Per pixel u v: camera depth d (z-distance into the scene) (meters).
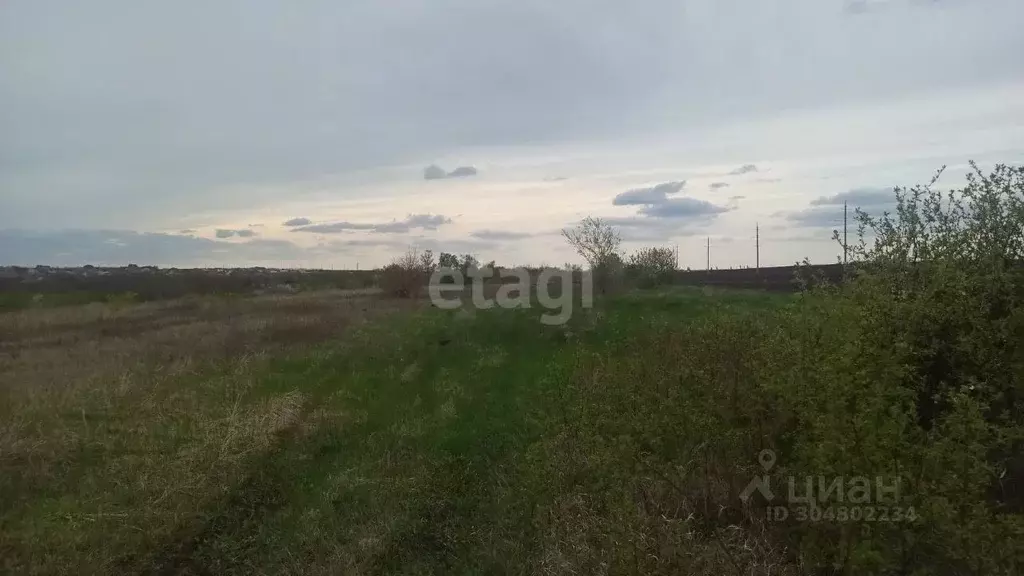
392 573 5.36
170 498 6.57
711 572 4.11
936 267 4.89
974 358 4.58
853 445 3.64
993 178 5.27
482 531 5.81
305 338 15.92
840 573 3.88
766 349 4.57
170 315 22.84
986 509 3.41
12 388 10.78
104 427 8.69
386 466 7.32
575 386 6.95
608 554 4.46
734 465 4.88
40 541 5.84
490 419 8.71
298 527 6.15
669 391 5.27
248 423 8.49
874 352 3.73
